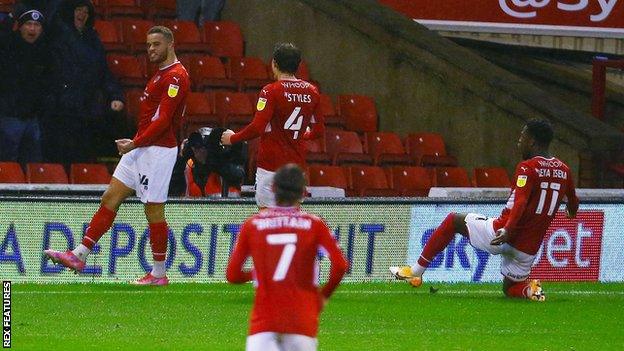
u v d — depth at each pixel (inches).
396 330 1211.2
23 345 1087.0
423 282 1567.4
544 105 1971.0
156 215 1421.0
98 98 1852.9
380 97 2116.1
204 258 1505.9
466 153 2032.5
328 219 1545.3
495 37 2154.3
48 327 1180.5
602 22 2134.6
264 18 2222.0
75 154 1845.5
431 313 1321.4
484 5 2143.2
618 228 1638.8
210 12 2242.9
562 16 2137.1
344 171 1903.3
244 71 2110.0
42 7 1839.3
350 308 1343.5
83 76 1824.6
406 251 1572.3
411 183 1932.8
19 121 1791.3
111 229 1483.8
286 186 848.9
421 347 1123.3
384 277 1567.4
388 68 2106.3
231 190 1652.3
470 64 2041.1
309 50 2178.9
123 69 2032.5
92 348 1080.8
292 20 2197.3
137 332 1165.1
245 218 1514.5
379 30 2107.5
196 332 1171.9
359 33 2133.4
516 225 1398.9
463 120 2032.5
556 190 1393.9
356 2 2161.7
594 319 1315.2
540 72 2266.2
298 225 840.3
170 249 1496.1
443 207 1581.0
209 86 2071.9
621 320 1312.7
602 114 2117.4
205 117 1974.7
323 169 1892.2
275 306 819.4
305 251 835.4
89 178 1772.9
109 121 1930.4
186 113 1977.1
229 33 2202.3
